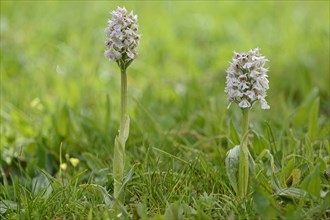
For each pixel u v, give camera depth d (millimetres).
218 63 8891
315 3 11414
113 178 4559
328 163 5090
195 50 9430
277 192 4332
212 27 10344
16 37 9320
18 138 6398
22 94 7293
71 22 10195
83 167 5621
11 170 5441
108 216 4219
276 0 11297
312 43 9297
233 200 4430
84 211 4426
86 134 6234
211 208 4355
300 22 10289
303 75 7516
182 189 4758
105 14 10656
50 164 5711
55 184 4855
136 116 6559
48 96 7637
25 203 4535
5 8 10422
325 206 4137
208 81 8023
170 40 9719
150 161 5348
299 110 6379
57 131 6137
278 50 9094
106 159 5762
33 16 10406
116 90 7891
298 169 4574
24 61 8477
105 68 8484
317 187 4141
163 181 4777
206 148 5879
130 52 4180
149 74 8484
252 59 4160
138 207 4277
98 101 7301
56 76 8047
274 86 7855
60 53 8898
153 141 5945
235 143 5277
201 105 6984
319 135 5699
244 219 4227
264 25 10391
